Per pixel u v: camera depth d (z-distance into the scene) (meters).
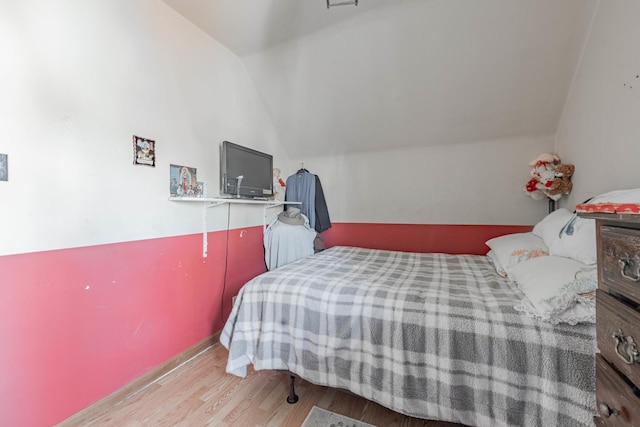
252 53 2.30
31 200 1.15
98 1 1.38
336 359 1.23
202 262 2.02
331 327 1.26
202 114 2.02
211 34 2.04
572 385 0.86
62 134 1.25
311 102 2.62
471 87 2.13
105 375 1.41
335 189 3.15
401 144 2.79
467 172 2.60
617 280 0.57
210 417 1.33
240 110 2.42
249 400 1.45
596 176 1.57
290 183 3.16
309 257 2.24
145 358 1.61
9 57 1.09
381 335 1.15
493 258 1.91
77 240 1.30
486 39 1.81
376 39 1.96
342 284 1.41
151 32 1.64
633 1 1.20
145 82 1.61
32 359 1.16
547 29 1.68
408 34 1.88
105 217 1.42
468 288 1.33
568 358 0.88
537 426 0.89
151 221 1.65
